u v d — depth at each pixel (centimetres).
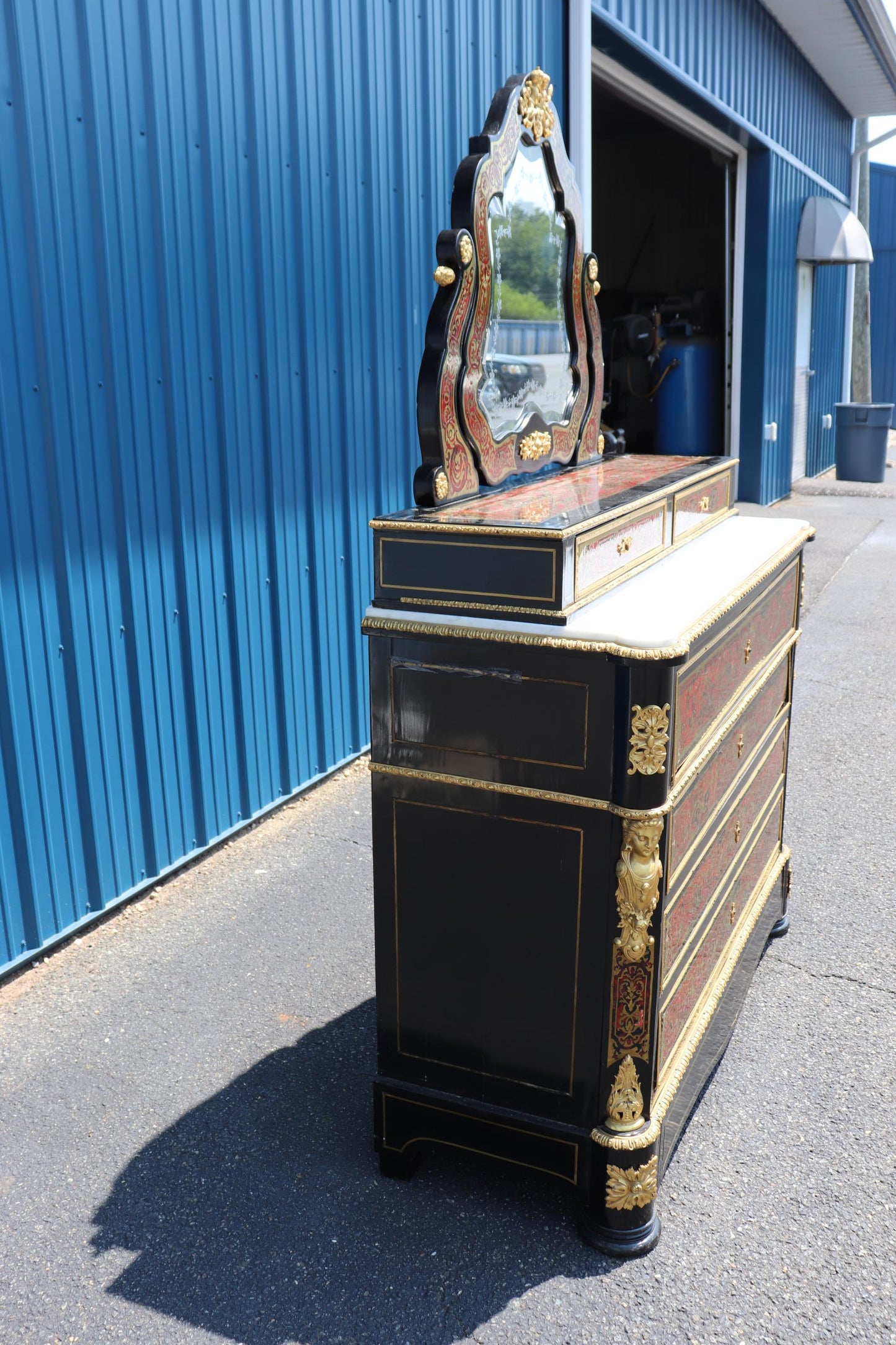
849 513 1076
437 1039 231
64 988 315
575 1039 216
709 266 1228
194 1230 228
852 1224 226
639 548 244
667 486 261
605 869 206
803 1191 236
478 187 237
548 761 206
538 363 281
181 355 349
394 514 221
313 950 335
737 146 972
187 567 362
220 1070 280
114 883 350
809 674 595
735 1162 245
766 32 934
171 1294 212
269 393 391
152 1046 289
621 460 326
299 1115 263
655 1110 218
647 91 755
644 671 192
